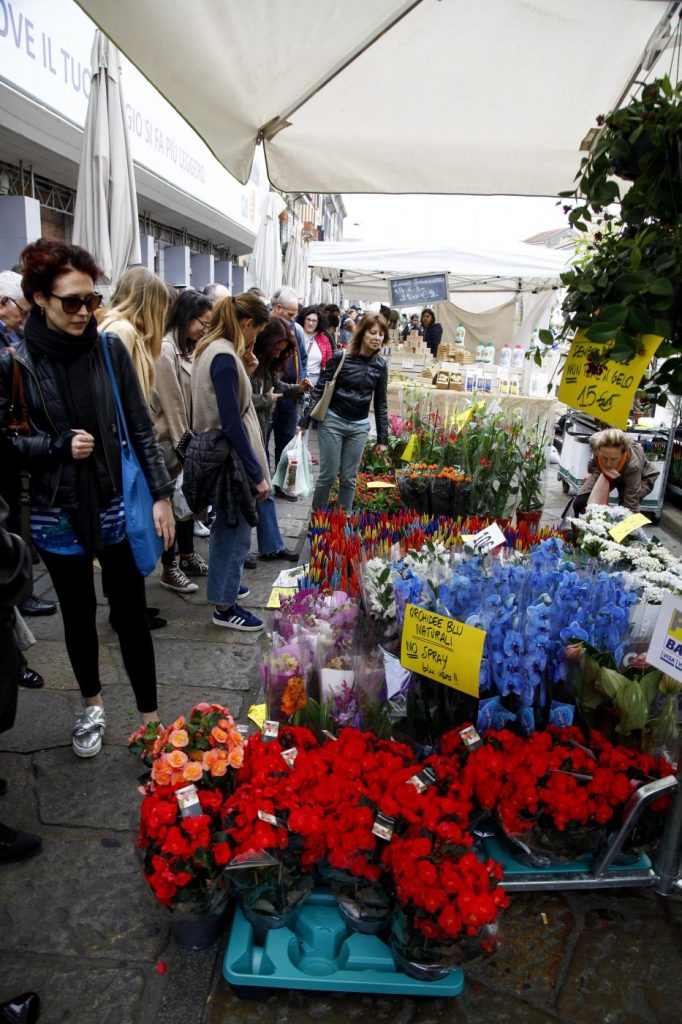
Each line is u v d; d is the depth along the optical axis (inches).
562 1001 69.1
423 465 186.9
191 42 80.6
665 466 268.2
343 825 66.1
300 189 116.0
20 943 72.4
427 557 101.7
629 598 93.7
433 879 61.9
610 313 53.4
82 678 100.3
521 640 83.0
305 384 246.4
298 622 95.0
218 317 128.7
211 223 424.5
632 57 89.0
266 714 93.4
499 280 453.1
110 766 100.6
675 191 54.6
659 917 79.6
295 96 96.0
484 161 112.6
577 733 84.5
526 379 304.3
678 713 94.3
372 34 83.0
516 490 197.2
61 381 84.7
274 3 76.0
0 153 235.0
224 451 128.0
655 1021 67.5
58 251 77.5
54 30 206.2
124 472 90.2
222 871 67.8
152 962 71.4
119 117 180.7
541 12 82.4
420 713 88.4
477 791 75.5
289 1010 67.1
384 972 67.8
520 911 79.4
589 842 79.5
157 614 148.7
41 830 87.8
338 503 207.5
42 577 165.8
